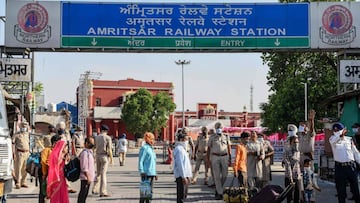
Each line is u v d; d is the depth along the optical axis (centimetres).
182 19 2134
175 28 2131
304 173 1377
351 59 2205
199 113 9994
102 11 2136
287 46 2148
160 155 5069
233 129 4628
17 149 1812
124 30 2130
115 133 8250
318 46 2155
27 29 2120
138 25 2131
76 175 1222
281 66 4075
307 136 1454
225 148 1558
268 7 2153
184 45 2125
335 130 1348
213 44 2134
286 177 1302
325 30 2156
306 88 3719
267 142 1630
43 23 2125
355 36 2156
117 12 2134
